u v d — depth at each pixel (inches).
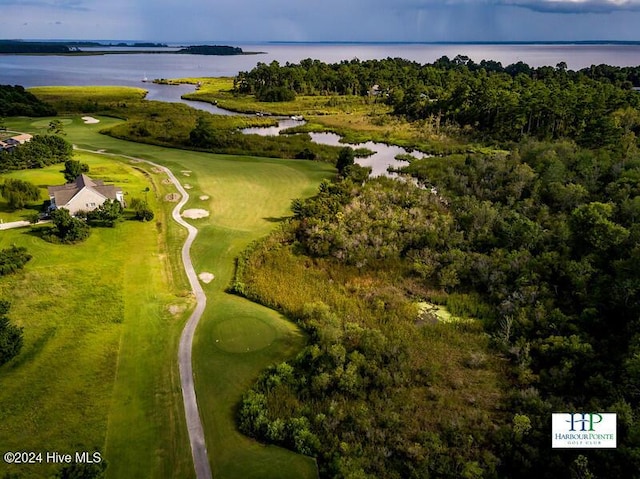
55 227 2501.2
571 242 2289.6
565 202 2785.4
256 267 2369.6
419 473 1274.6
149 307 2028.8
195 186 3476.9
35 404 1483.8
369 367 1646.2
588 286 1974.7
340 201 2945.4
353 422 1451.8
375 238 2496.3
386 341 1763.0
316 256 2477.9
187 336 1861.5
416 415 1502.2
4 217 2719.0
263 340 1841.8
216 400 1553.9
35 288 2049.7
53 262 2267.5
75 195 2726.4
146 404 1523.1
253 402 1494.8
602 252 2140.7
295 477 1283.2
